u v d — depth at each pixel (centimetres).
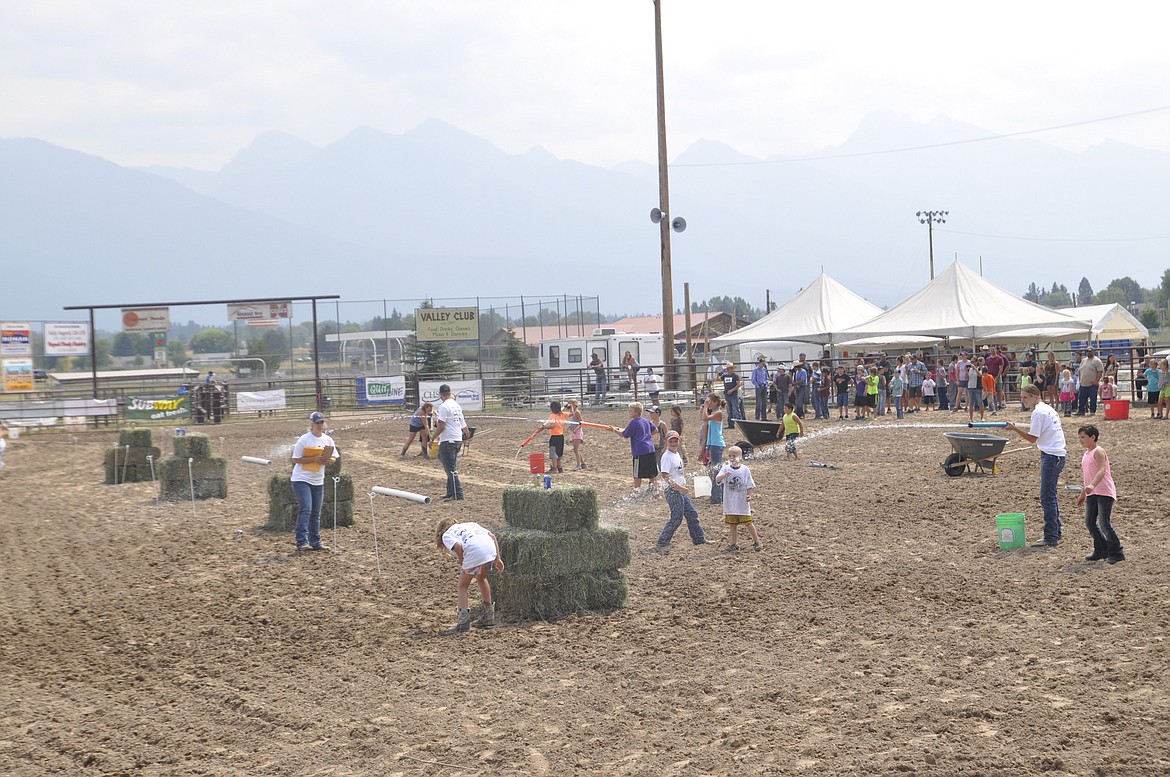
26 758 700
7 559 1391
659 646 915
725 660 861
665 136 4025
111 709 800
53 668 909
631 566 1240
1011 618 935
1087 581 1048
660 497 1755
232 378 5381
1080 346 5681
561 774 637
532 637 959
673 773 624
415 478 2095
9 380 3991
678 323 10038
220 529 1573
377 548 1330
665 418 3397
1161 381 2722
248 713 781
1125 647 816
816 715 711
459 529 999
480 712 762
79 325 4200
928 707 709
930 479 1819
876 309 4522
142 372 6038
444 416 1753
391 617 1049
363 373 5519
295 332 5831
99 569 1313
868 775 597
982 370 3316
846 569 1175
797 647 888
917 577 1119
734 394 2897
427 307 4850
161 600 1144
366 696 811
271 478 1562
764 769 618
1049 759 600
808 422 3206
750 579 1150
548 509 1029
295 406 4456
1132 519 1373
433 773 650
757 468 2070
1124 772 578
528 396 4316
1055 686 735
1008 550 1229
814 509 1570
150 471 2250
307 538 1401
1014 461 1984
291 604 1111
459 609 989
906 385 3397
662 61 3950
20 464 2667
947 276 4153
